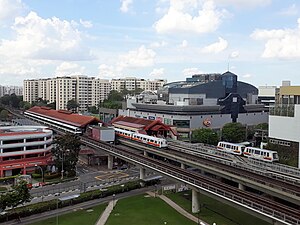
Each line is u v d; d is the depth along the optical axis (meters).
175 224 58.59
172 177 69.06
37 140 96.31
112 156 101.56
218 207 68.00
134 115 177.50
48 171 94.88
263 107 189.38
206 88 167.12
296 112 91.69
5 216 59.47
